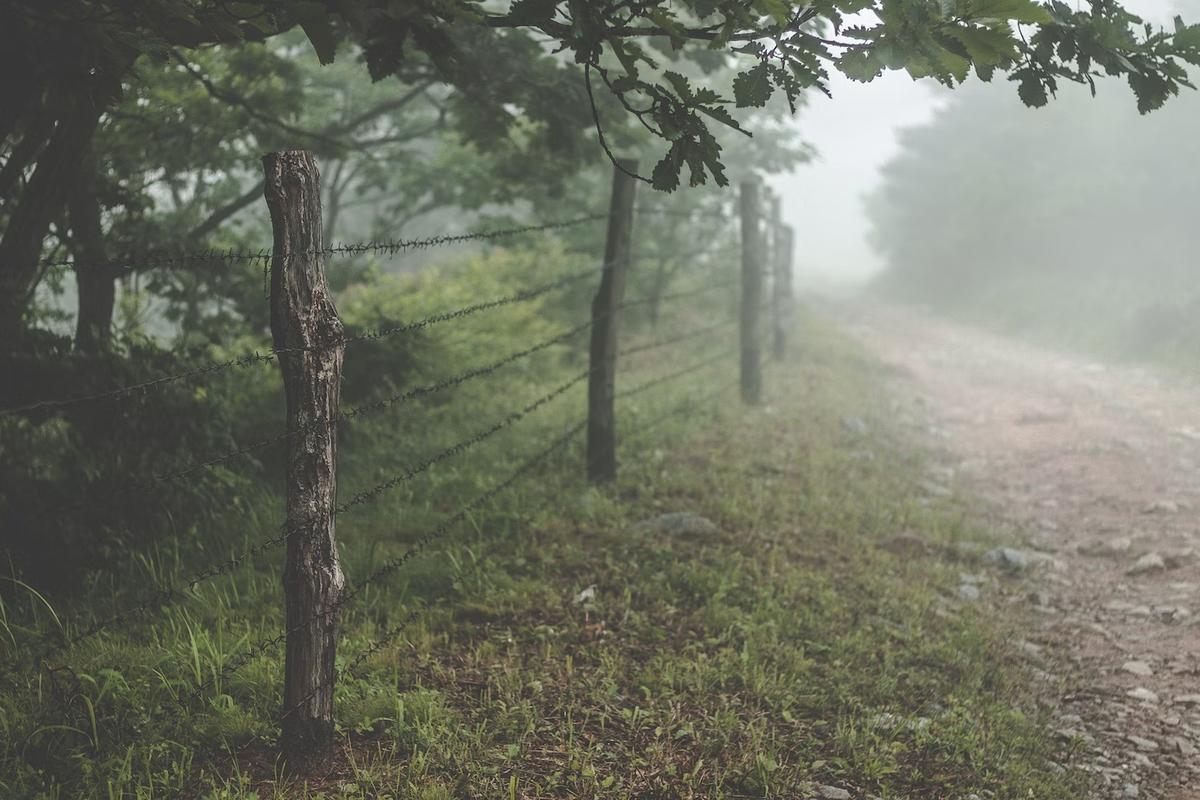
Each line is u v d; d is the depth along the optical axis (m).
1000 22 2.54
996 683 4.74
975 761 3.88
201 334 8.16
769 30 2.61
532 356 11.52
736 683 4.32
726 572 5.50
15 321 4.93
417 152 15.16
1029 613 5.88
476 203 14.07
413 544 5.63
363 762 3.40
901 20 2.53
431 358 9.59
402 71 7.80
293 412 3.16
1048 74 3.04
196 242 8.70
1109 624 5.72
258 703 3.61
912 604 5.52
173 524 5.03
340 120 13.93
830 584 5.64
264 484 6.20
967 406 13.27
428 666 4.18
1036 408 12.78
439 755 3.45
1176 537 7.18
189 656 3.79
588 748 3.62
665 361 13.04
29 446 4.64
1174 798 3.80
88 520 4.68
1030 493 8.84
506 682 4.04
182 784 3.10
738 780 3.55
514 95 7.03
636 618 4.84
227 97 7.85
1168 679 4.88
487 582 5.09
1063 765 4.01
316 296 3.13
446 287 12.24
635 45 2.52
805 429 9.80
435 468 7.05
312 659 3.27
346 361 8.34
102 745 3.22
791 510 6.99
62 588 4.49
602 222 14.20
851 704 4.27
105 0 2.69
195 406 5.41
